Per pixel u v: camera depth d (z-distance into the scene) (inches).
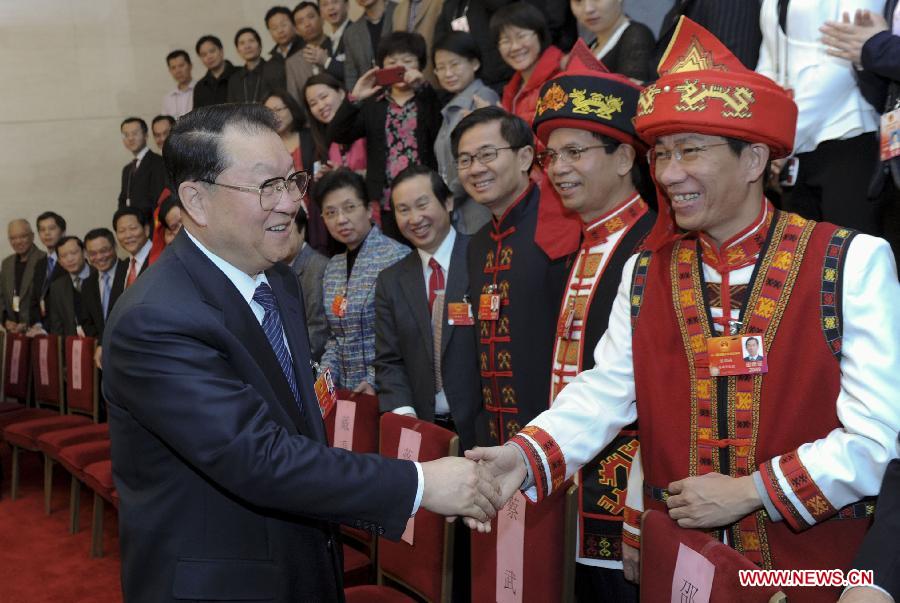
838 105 91.3
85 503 181.0
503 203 94.1
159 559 55.7
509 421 89.4
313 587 58.7
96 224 318.7
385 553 90.7
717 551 51.5
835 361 54.7
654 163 64.0
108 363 56.3
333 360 127.0
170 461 56.1
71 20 314.7
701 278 60.9
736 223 59.1
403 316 108.3
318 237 169.3
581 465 67.3
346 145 161.3
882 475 51.6
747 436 57.1
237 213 56.0
